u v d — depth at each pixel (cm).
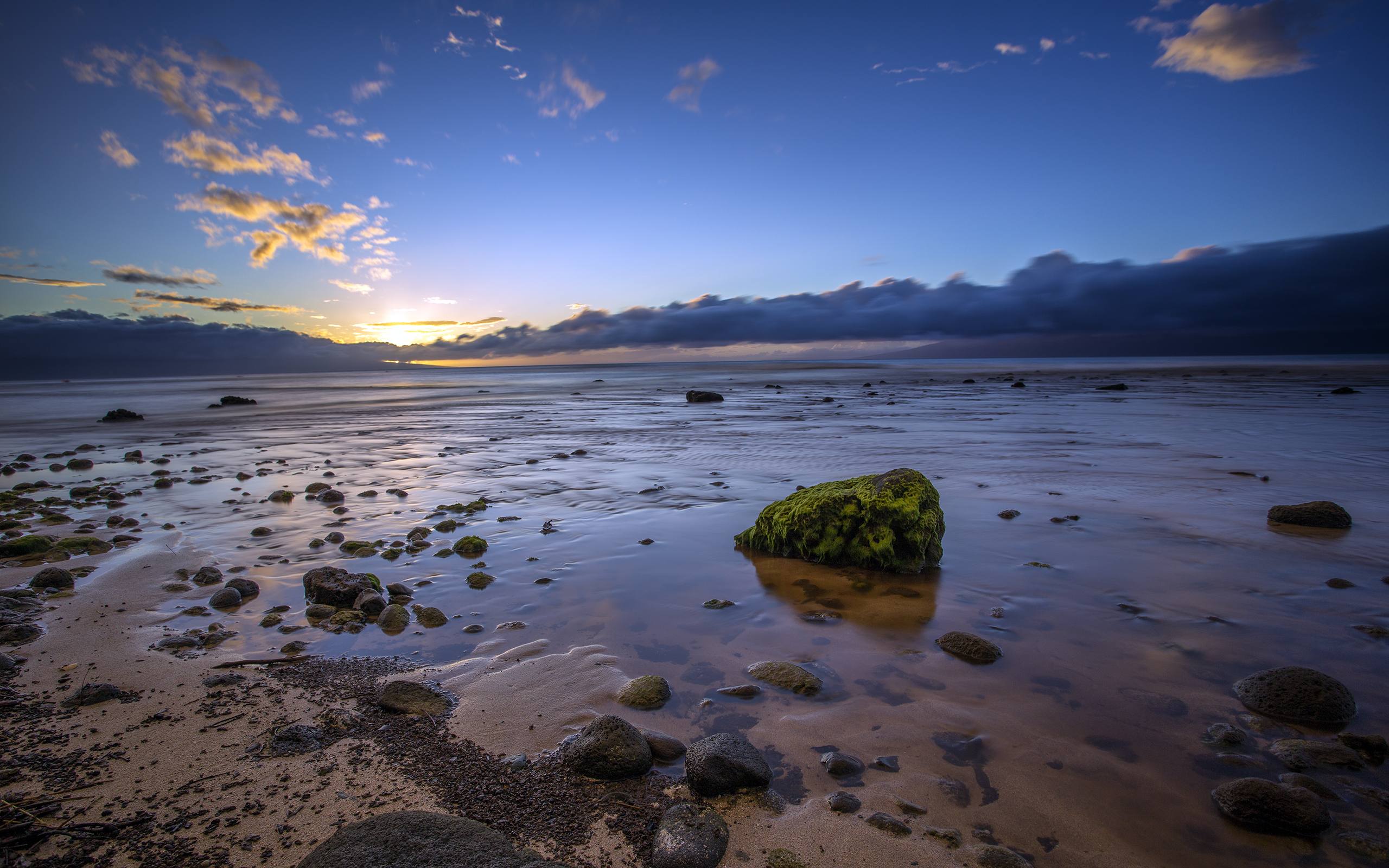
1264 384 4331
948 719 419
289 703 444
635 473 1345
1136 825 323
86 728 410
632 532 888
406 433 2233
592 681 473
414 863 275
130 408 3697
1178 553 760
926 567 715
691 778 351
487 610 617
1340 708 412
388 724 416
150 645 539
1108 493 1086
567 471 1373
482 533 888
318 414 3130
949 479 1219
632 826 325
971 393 4178
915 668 490
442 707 436
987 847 305
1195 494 1073
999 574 698
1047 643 529
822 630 562
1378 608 591
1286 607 597
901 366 13500
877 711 429
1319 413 2409
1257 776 358
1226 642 527
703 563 756
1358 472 1252
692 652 522
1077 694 448
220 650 533
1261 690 435
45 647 534
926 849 306
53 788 349
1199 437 1781
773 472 1332
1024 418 2414
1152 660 498
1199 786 352
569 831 321
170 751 385
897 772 364
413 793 349
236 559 781
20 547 787
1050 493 1085
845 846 308
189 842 309
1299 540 807
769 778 356
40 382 10294
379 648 534
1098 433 1895
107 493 1180
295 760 377
